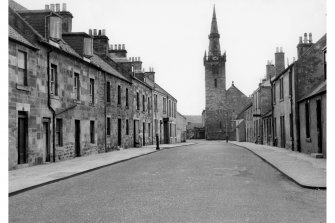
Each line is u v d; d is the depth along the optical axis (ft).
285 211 28.32
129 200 33.04
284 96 103.96
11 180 44.68
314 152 77.51
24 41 58.34
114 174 52.49
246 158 77.20
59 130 72.49
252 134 178.50
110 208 29.89
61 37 77.20
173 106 199.52
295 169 53.31
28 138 59.72
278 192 36.60
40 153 63.82
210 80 292.61
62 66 73.05
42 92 64.59
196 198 33.55
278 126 114.32
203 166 61.11
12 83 54.80
